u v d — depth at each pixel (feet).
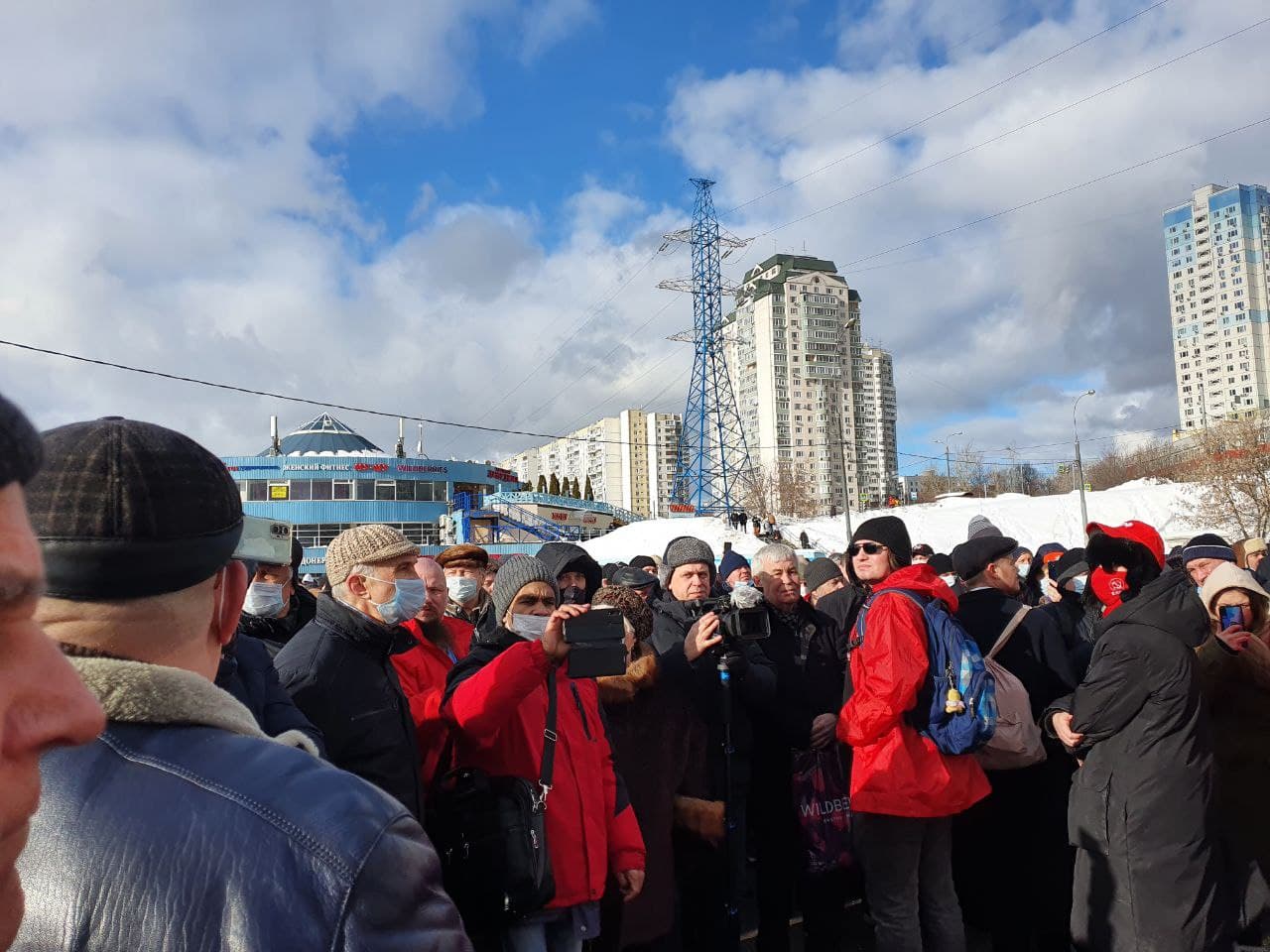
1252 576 13.12
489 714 8.96
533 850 8.76
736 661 12.09
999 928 14.05
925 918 11.60
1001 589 15.31
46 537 2.96
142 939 2.61
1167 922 10.34
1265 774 12.38
